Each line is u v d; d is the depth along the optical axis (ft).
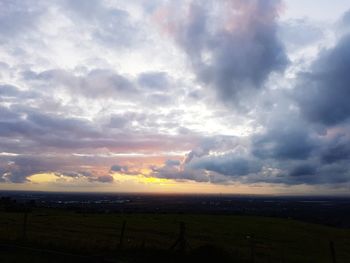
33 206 364.99
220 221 258.37
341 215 393.50
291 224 262.47
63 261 62.80
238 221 263.49
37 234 109.60
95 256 65.72
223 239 154.51
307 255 125.08
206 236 162.30
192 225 218.38
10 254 66.49
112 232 153.17
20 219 203.10
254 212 441.27
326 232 224.53
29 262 60.70
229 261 67.72
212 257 67.05
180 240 68.90
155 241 121.60
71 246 74.95
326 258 120.88
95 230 158.40
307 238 185.57
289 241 168.55
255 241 157.38
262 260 92.89
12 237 86.74
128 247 76.38
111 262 61.77
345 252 145.79
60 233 128.26
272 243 154.71
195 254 67.56
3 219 195.93
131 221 226.17
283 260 103.65
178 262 64.59
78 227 169.68
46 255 66.44
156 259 65.00
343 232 231.50
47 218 222.69
